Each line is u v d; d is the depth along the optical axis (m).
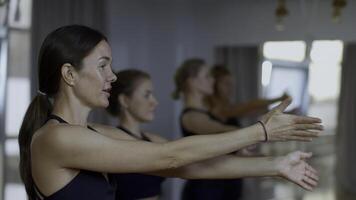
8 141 3.84
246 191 5.00
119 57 4.93
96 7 4.34
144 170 1.03
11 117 3.85
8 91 3.83
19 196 3.87
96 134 1.04
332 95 5.09
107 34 4.47
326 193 5.16
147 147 1.02
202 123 2.49
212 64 5.15
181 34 5.25
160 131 5.26
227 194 2.68
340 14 4.28
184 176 1.22
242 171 1.18
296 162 1.16
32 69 3.82
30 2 3.90
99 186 1.07
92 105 1.11
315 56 4.91
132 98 1.89
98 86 1.09
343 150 5.13
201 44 5.22
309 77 5.00
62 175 1.04
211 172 1.20
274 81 5.03
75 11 4.15
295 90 5.01
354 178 5.09
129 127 1.91
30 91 3.83
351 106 5.04
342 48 4.88
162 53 5.28
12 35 3.84
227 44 5.12
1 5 3.43
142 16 5.23
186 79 2.55
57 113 1.12
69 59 1.07
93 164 1.02
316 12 4.73
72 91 1.10
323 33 4.71
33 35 3.84
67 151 1.02
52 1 3.97
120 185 1.72
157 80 5.29
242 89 5.05
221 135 1.03
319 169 5.13
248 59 5.06
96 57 1.08
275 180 5.28
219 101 3.22
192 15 5.26
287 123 1.03
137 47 5.17
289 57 4.96
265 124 1.04
